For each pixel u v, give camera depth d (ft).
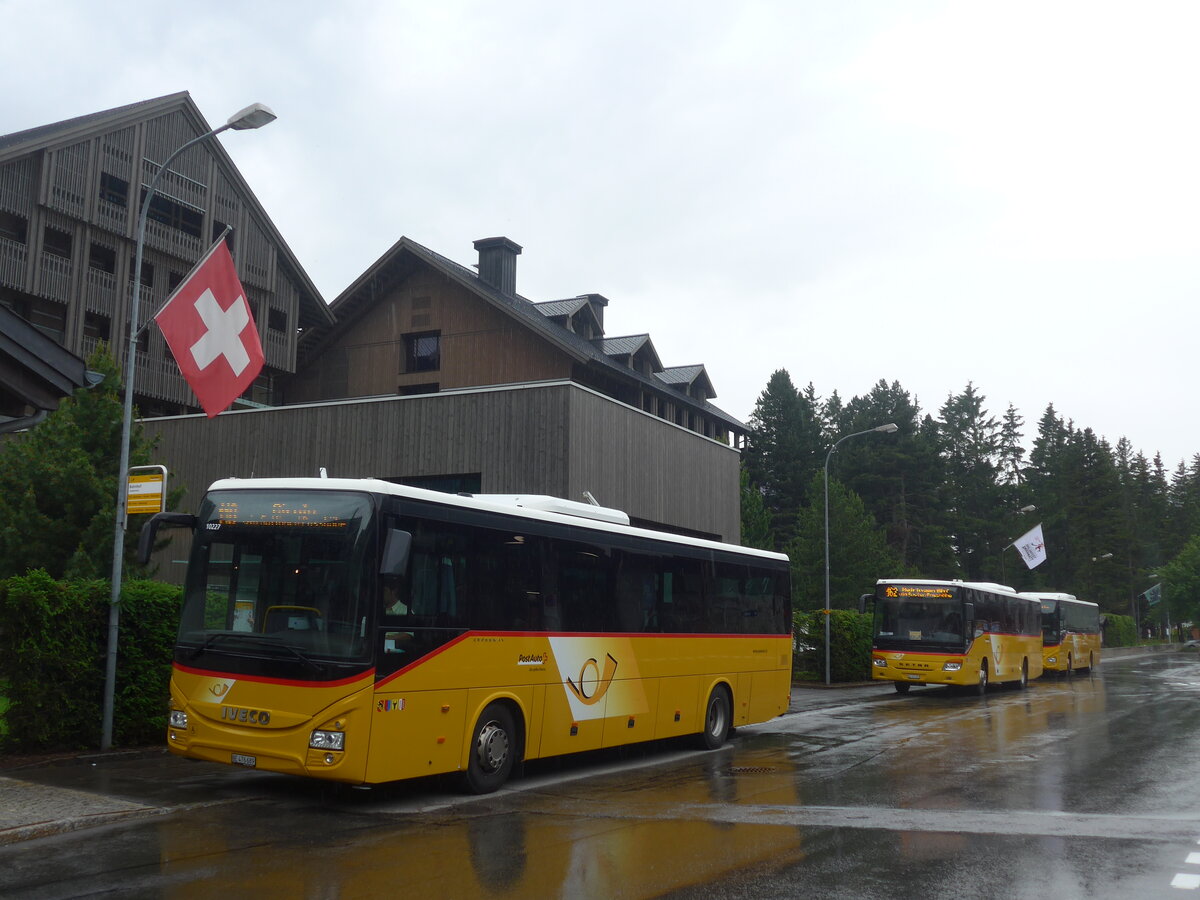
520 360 138.82
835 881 23.62
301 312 153.99
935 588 91.15
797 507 242.37
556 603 39.65
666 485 91.15
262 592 32.22
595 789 37.52
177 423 91.91
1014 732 59.36
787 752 49.57
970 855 26.40
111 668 40.32
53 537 61.93
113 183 126.82
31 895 21.71
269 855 25.61
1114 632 256.32
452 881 23.25
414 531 32.94
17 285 116.37
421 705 32.42
